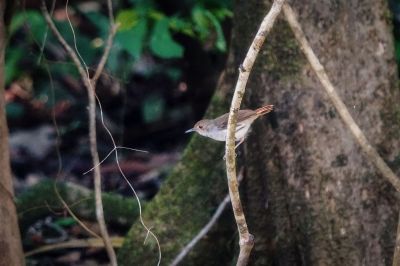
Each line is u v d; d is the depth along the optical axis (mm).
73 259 12539
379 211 9680
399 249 8633
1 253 9617
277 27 9695
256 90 9797
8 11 10258
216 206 10469
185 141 17188
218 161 10508
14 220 9844
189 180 10617
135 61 14703
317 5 9648
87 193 12312
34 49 15211
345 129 9617
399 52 12109
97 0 16125
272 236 9961
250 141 9906
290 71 9680
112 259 9688
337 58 9688
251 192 10016
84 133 17250
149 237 10555
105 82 16984
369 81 9773
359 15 9758
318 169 9625
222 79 10375
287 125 9672
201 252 10461
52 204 12078
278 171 9773
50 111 17516
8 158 9844
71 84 17125
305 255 9656
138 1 13398
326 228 9602
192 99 16969
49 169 16484
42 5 10336
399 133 9836
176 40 16109
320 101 9625
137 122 17453
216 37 14102
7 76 15430
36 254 12508
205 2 13320
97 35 15906
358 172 9641
